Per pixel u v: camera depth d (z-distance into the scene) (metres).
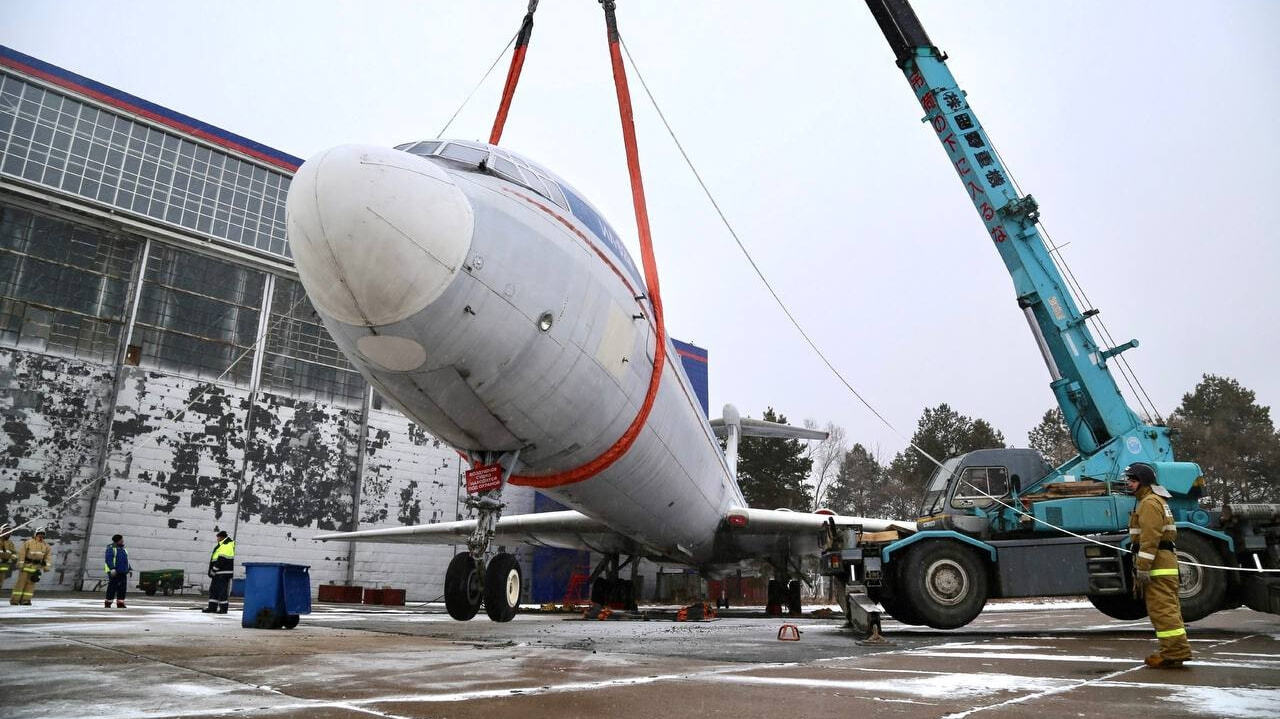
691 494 13.66
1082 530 8.70
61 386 23.11
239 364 26.47
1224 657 5.29
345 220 6.40
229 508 25.30
